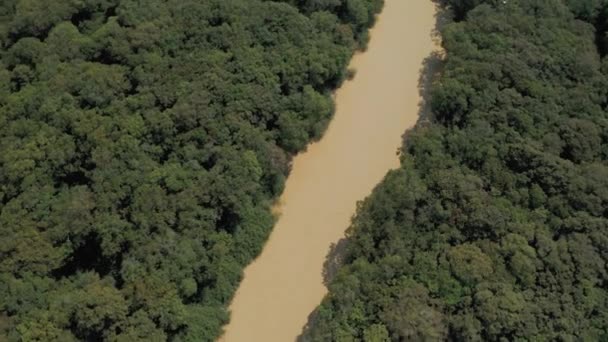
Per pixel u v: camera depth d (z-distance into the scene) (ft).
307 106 319.27
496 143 298.97
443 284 269.44
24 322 267.18
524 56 320.29
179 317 273.95
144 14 339.77
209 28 334.03
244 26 332.39
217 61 322.34
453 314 265.54
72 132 305.94
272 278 306.55
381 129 339.36
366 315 269.85
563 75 318.45
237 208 295.48
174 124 305.73
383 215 289.33
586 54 322.96
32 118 313.73
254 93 312.71
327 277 305.73
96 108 313.12
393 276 276.00
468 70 319.27
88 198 292.20
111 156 299.99
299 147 323.16
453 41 335.26
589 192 283.38
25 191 294.05
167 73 321.93
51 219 288.71
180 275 280.10
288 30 332.19
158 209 288.30
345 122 342.03
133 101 313.32
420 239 282.97
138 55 326.65
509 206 284.61
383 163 330.54
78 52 331.77
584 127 299.79
